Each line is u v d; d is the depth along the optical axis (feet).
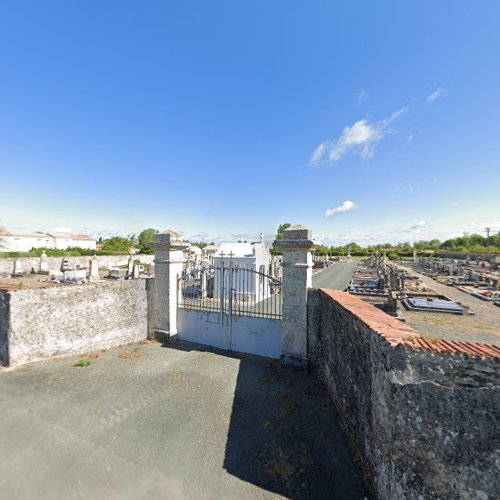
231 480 10.46
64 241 201.16
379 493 9.39
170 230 25.88
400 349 8.60
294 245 19.60
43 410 14.80
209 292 43.11
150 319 26.71
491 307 41.32
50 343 21.54
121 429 13.33
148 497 9.68
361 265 130.31
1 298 20.52
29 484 10.03
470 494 7.16
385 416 9.05
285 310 20.31
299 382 18.17
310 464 11.26
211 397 16.31
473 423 7.39
